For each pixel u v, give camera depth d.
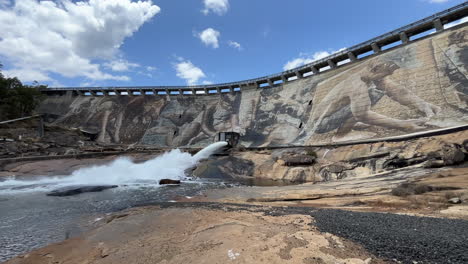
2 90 64.25
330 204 17.59
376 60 58.47
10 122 60.28
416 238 8.29
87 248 10.05
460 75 41.94
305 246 7.99
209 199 22.06
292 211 14.03
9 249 10.62
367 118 48.72
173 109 92.25
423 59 49.59
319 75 71.50
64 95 105.31
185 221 12.75
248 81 88.38
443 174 21.12
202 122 83.69
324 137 52.34
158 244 9.52
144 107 95.06
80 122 90.25
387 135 41.59
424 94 44.38
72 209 17.91
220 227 10.99
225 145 59.41
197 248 8.59
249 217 12.74
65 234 12.45
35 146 49.00
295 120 64.94
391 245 7.82
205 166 45.59
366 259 6.89
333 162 37.69
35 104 77.75
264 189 27.25
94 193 25.03
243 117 78.94
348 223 10.59
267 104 77.44
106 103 98.56
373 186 22.34
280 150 48.38
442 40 48.91
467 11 47.72
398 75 51.16
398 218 11.24
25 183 30.41
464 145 25.75
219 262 7.18
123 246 9.81
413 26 53.81
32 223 14.41
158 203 18.94
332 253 7.37
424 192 17.02
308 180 36.16
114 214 15.94
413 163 28.89
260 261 7.03
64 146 54.88
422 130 38.16
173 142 78.12
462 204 13.88
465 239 7.99
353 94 56.62
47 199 21.58
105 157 48.16
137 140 81.56
